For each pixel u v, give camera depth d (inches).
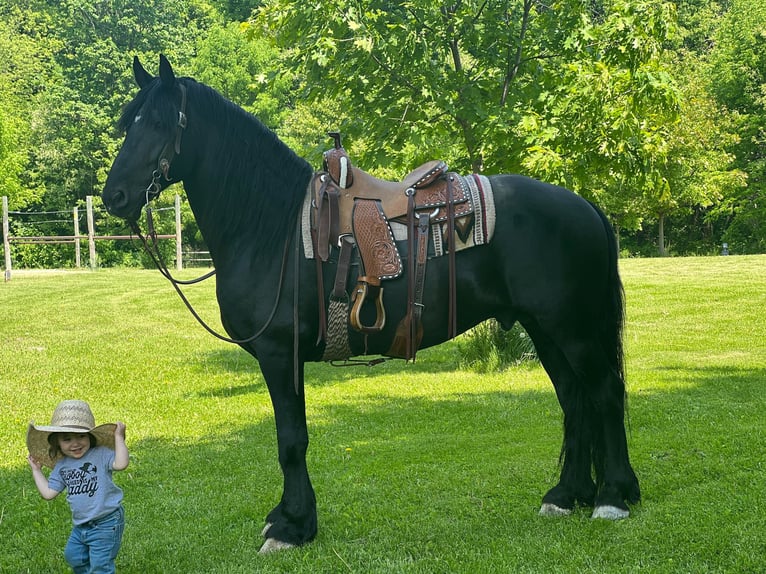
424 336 156.0
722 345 429.1
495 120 353.4
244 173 156.6
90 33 1603.1
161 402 328.2
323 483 202.2
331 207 153.5
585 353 157.2
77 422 135.5
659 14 351.6
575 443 169.6
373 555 151.1
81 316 642.2
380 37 352.8
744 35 1355.8
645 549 145.6
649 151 362.3
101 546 134.3
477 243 152.6
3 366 420.2
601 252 158.1
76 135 1540.4
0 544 168.6
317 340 155.6
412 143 365.4
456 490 189.8
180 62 1626.5
